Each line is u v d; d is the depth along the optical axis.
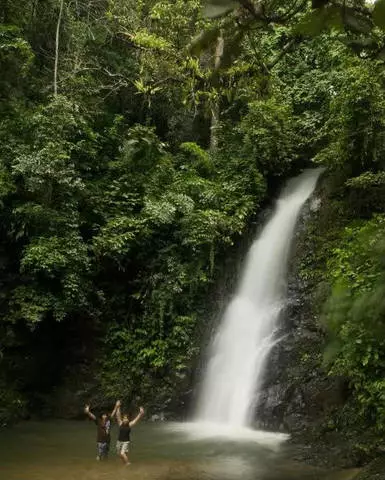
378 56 1.65
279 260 14.54
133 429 12.20
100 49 18.39
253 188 16.09
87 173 15.70
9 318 12.99
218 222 14.94
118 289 15.27
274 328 13.16
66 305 13.35
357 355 8.41
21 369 13.59
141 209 15.34
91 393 14.23
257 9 1.67
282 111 16.72
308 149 17.30
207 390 13.60
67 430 12.38
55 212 13.28
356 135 13.06
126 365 14.60
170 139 19.05
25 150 13.42
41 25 16.98
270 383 12.12
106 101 18.61
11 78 15.08
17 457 9.76
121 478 8.35
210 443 10.63
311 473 8.46
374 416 9.36
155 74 16.95
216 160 17.23
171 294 14.76
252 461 9.20
